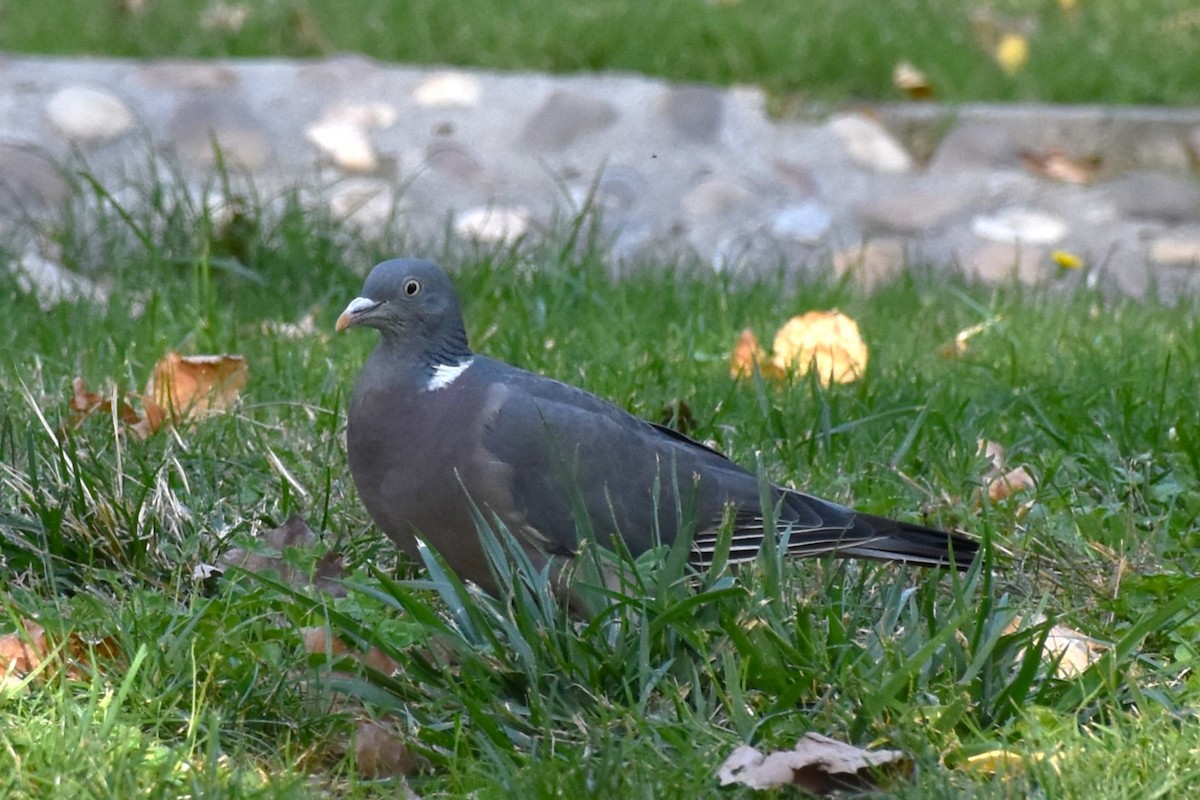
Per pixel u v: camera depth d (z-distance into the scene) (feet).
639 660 21.50
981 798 19.40
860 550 25.22
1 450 27.73
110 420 30.37
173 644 22.02
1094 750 20.52
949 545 23.13
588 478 25.11
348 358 36.11
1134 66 60.29
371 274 25.14
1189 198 54.95
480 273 42.22
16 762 19.38
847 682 21.42
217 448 30.01
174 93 53.11
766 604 22.61
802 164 54.80
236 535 26.04
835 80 58.13
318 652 21.91
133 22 57.67
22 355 34.83
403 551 26.16
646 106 55.42
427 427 24.70
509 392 25.04
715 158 54.49
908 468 30.99
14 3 58.80
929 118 56.95
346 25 58.59
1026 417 34.22
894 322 41.63
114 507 26.12
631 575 23.73
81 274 44.16
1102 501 30.09
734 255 50.88
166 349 35.42
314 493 28.30
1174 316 43.01
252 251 43.11
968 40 61.00
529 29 58.65
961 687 21.33
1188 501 29.14
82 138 50.78
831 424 32.73
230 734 21.09
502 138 54.08
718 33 58.59
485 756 20.61
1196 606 24.72
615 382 34.78
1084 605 25.81
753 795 19.79
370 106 54.29
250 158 51.72
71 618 23.26
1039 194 54.70
